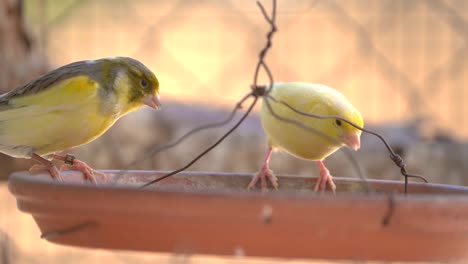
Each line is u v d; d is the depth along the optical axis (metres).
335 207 4.63
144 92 8.12
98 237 5.02
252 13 14.80
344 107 7.75
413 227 4.77
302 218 4.65
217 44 15.73
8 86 11.17
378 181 6.52
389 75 15.45
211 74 15.52
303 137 7.86
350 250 4.87
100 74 7.82
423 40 15.41
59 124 7.53
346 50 15.55
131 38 15.61
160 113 12.02
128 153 11.72
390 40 15.52
